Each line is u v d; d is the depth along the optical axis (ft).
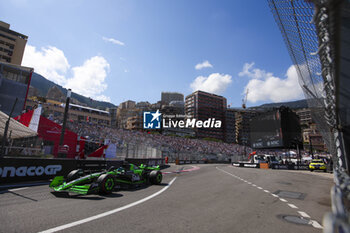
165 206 17.80
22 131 63.87
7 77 127.03
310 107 23.29
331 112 14.08
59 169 33.27
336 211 5.56
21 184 26.91
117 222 12.89
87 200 19.03
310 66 12.84
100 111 341.41
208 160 157.38
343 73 7.14
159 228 12.12
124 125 488.02
